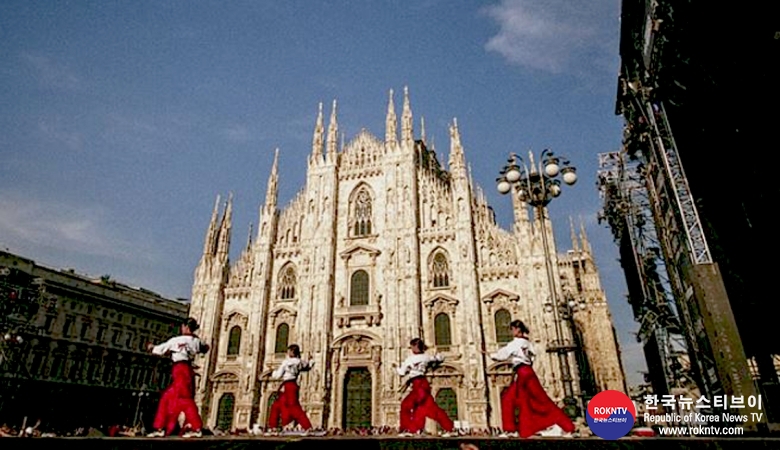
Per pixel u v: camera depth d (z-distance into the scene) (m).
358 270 54.78
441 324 49.50
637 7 30.52
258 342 53.62
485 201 54.50
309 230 57.59
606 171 53.06
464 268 50.22
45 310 62.97
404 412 16.05
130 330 76.75
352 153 61.84
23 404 58.22
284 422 17.70
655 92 30.47
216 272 58.84
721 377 21.97
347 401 49.66
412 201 54.91
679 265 34.06
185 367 13.65
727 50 23.55
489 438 8.59
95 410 67.62
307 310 52.97
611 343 58.19
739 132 26.84
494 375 45.84
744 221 30.08
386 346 48.84
